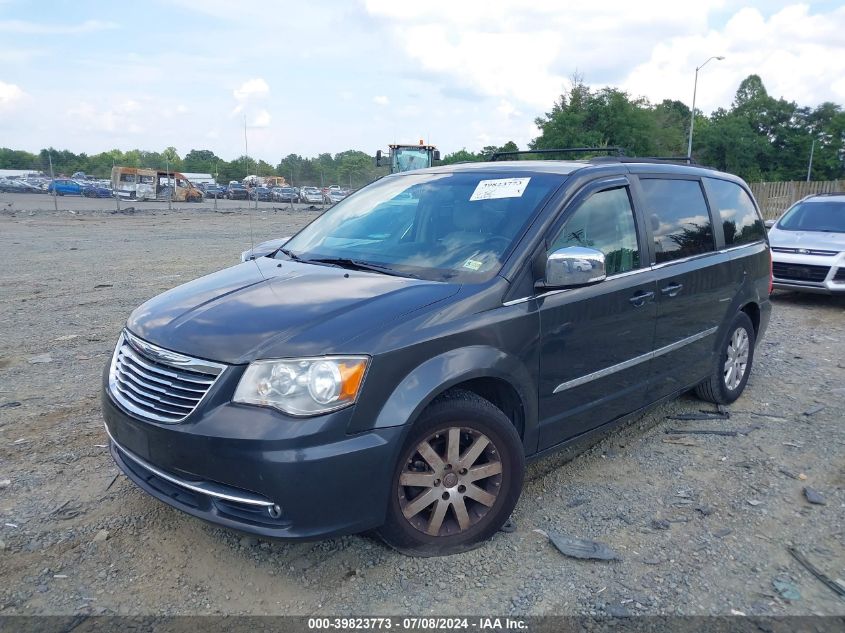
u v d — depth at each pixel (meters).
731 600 3.03
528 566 3.27
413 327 3.09
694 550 3.43
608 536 3.54
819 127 80.69
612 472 4.30
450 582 3.14
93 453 4.42
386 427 2.95
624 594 3.06
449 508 3.35
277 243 4.98
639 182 4.48
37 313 8.70
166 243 18.02
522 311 3.47
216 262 13.89
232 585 3.09
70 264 13.41
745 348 5.60
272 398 2.84
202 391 2.92
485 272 3.55
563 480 4.18
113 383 3.36
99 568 3.19
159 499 3.10
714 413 5.36
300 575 3.17
